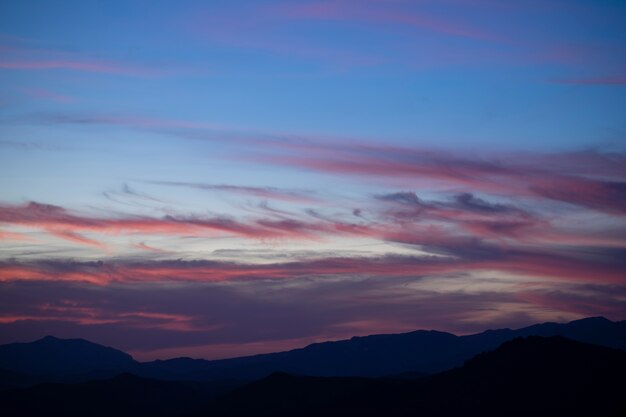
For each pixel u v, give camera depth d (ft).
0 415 359.87
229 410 337.31
